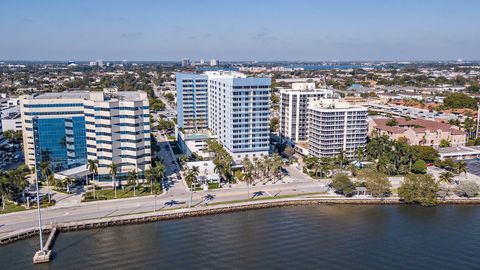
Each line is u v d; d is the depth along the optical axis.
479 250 132.75
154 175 176.88
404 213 166.38
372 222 156.00
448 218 160.88
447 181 186.00
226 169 198.25
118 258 126.44
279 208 171.88
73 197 174.25
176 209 162.25
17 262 124.00
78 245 135.38
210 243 137.25
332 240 139.62
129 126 186.62
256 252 130.62
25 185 166.00
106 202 169.25
